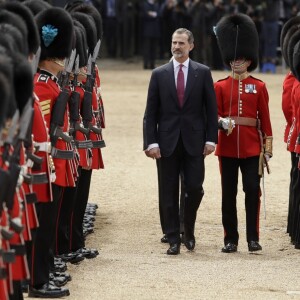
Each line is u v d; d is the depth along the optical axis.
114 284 37.78
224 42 45.16
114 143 77.38
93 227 49.50
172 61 44.06
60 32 36.72
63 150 36.47
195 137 43.53
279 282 38.69
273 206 55.69
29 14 34.38
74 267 40.62
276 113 96.88
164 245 45.97
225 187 44.78
